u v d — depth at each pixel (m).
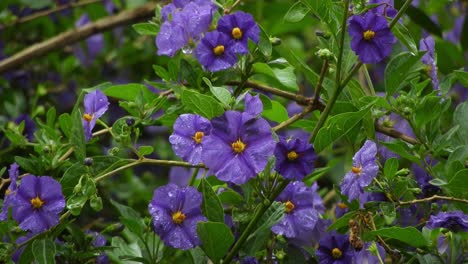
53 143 0.54
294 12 0.49
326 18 0.48
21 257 0.49
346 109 0.51
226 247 0.46
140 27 0.54
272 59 0.54
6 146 0.62
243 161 0.45
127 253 0.53
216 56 0.49
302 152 0.46
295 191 0.50
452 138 0.53
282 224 0.50
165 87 0.53
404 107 0.51
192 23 0.50
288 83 0.53
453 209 0.51
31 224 0.47
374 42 0.47
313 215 0.50
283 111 0.54
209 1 0.52
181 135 0.47
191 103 0.46
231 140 0.45
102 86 0.55
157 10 0.55
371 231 0.48
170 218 0.47
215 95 0.46
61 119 0.53
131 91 0.55
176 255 0.53
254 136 0.45
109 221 0.58
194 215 0.47
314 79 0.54
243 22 0.49
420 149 0.51
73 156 0.57
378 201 0.49
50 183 0.47
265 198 0.47
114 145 0.57
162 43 0.51
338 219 0.49
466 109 0.53
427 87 0.58
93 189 0.47
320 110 0.52
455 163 0.49
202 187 0.47
